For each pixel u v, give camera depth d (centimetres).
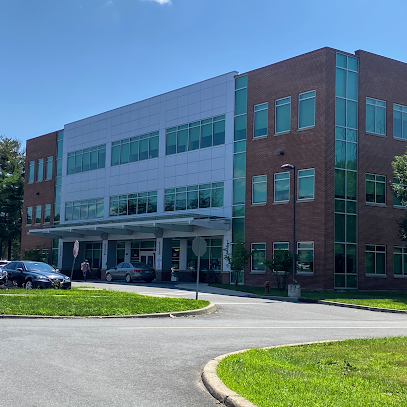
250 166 3650
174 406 636
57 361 859
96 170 4972
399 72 3631
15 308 1627
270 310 2116
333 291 3181
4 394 654
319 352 995
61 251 5278
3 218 7062
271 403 609
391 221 3488
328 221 3206
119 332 1227
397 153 3559
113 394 674
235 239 3691
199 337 1194
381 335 1348
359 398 645
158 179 4325
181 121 4188
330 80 3300
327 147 3247
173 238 4222
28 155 5938
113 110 4844
